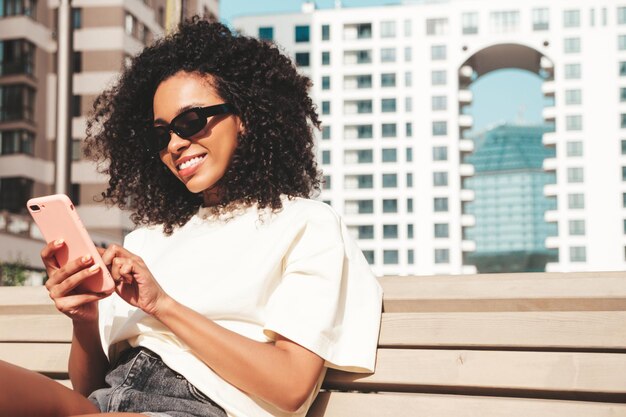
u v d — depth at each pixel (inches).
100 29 1717.5
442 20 3193.9
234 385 64.3
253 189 73.7
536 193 6776.6
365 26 3221.0
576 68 3171.8
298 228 69.5
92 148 88.0
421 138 3164.4
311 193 80.5
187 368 64.7
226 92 74.9
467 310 69.2
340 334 67.5
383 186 3166.8
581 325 64.6
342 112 3208.7
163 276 71.3
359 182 3181.6
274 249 68.9
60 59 402.6
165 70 77.7
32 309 86.2
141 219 83.7
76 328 71.6
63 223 64.1
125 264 62.0
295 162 77.4
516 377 65.0
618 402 63.2
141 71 81.6
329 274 66.8
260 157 74.9
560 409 61.7
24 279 836.6
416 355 67.7
